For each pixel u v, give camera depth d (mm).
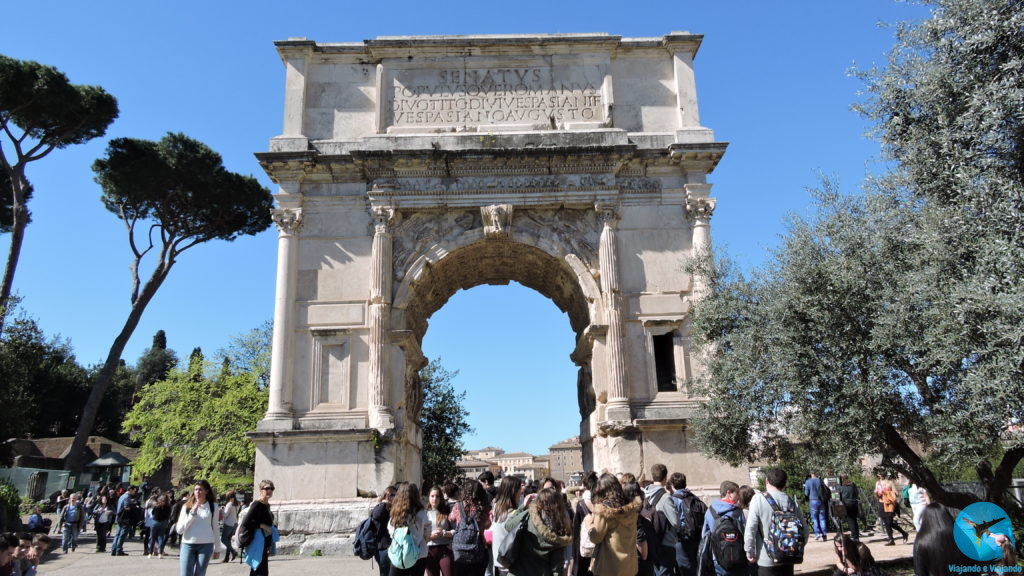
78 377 78812
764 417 18938
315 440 24609
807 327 16812
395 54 29000
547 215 27484
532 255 28391
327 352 25969
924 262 14188
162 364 106312
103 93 40344
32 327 39531
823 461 17438
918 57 14547
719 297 21594
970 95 13031
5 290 38125
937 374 14430
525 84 28938
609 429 24703
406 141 27688
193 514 13320
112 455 62094
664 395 25547
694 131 27938
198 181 43562
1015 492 21766
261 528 13547
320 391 25484
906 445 16766
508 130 28188
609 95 28688
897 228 15578
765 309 17953
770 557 10453
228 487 48781
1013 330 11094
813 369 16359
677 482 13398
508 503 11820
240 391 49562
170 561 23859
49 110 37875
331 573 18812
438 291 30344
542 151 26875
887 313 15031
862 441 15438
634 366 25938
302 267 26766
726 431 20281
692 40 29406
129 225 44969
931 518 8055
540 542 10203
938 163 13977
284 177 27359
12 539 10812
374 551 12773
